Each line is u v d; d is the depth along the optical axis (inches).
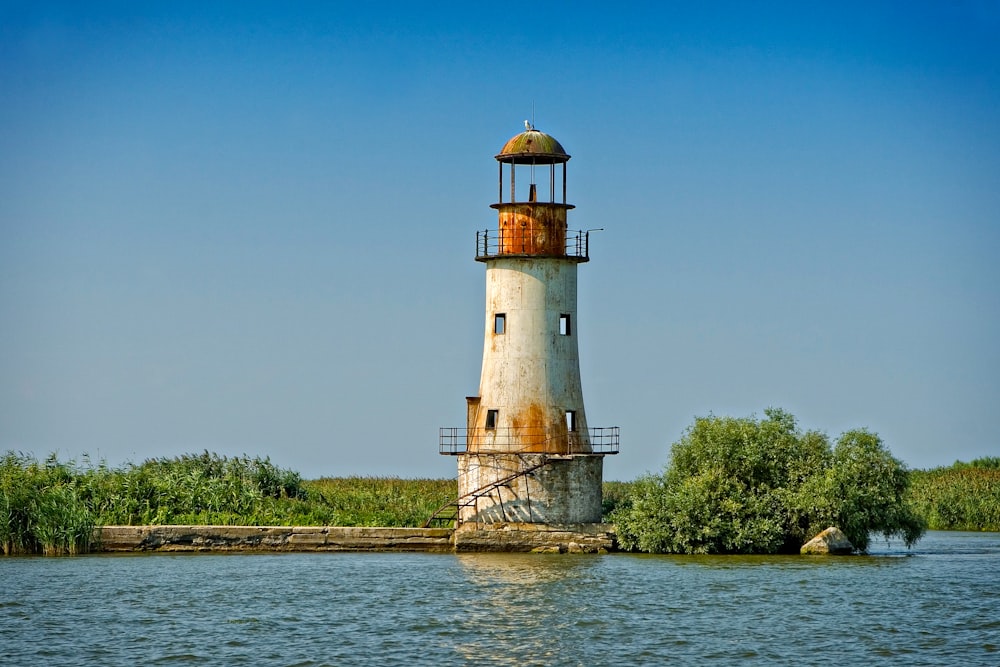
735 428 3161.9
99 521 3206.2
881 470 3132.4
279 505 3415.4
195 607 2385.6
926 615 2313.0
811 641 2112.5
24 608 2374.5
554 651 2044.8
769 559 3019.2
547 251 3211.1
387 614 2320.4
